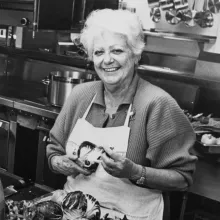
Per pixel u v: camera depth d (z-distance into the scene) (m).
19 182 2.21
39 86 3.17
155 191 1.58
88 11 2.76
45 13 2.42
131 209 1.54
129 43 1.46
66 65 3.13
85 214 1.42
